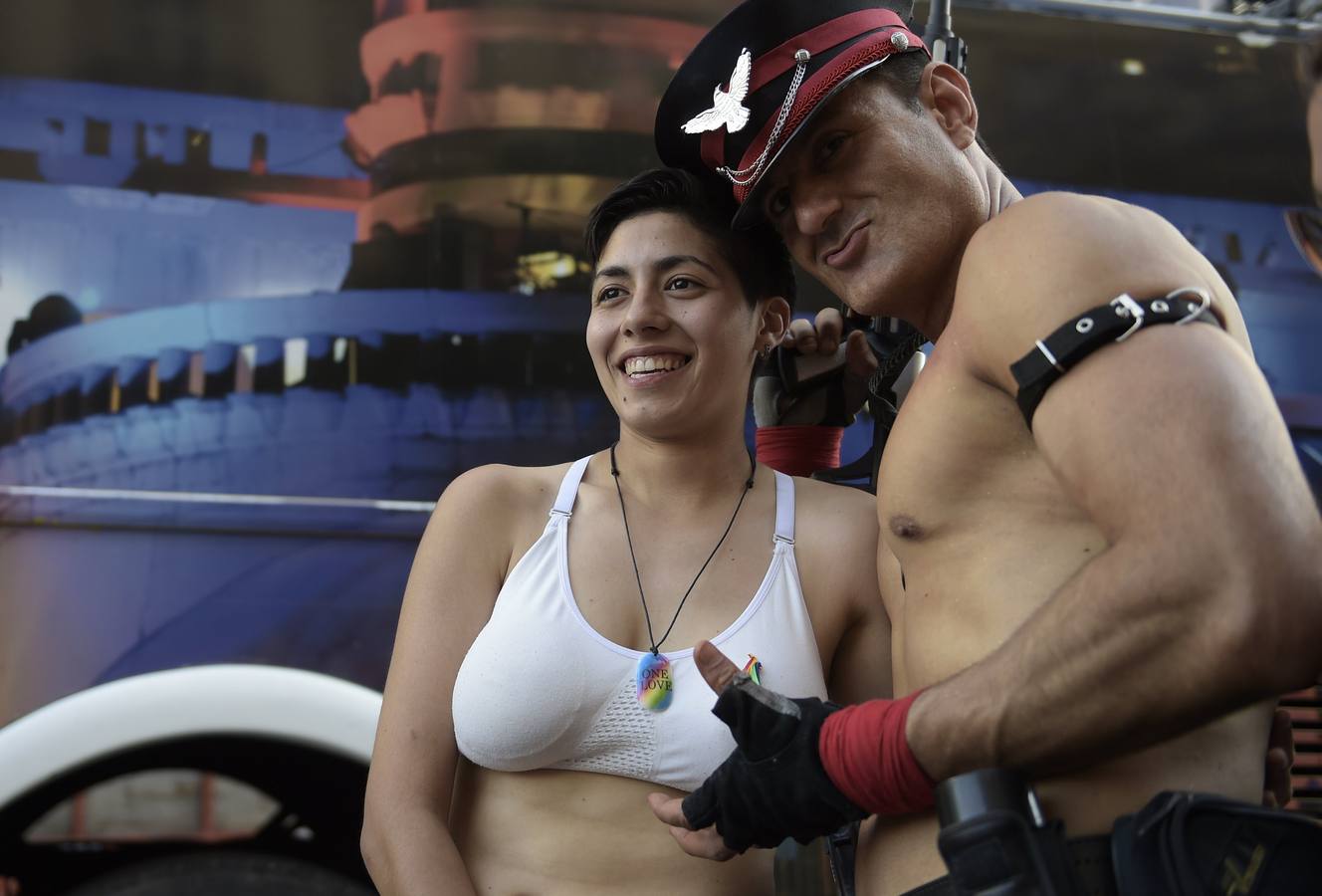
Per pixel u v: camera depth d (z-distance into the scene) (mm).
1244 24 3248
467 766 1390
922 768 880
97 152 2537
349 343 2564
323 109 2672
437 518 1433
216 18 2652
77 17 2586
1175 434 790
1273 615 748
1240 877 798
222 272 2543
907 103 1133
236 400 2475
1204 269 940
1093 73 3125
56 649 2242
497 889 1300
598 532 1399
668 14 2881
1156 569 772
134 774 1936
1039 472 967
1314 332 3047
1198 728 818
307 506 2441
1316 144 3166
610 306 1449
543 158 2758
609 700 1294
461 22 2770
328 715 1972
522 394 2621
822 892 2428
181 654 2299
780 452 1687
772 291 1521
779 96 1133
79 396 2406
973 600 980
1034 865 830
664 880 1301
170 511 2369
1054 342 859
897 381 1544
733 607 1372
